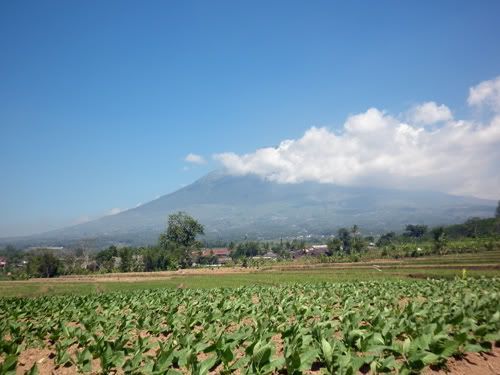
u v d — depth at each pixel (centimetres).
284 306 1458
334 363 774
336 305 1630
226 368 806
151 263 9894
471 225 12181
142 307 1716
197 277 6400
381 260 8075
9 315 1688
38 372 877
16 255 14900
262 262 9850
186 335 995
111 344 948
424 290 1931
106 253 10931
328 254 10788
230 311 1395
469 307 1209
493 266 5044
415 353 793
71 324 1513
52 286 5488
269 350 777
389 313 1178
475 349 859
